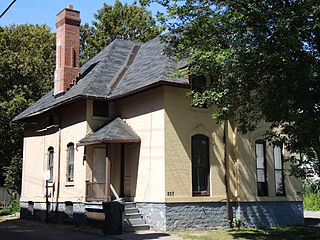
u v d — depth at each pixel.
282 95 12.02
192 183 17.70
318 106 11.80
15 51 35.59
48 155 23.27
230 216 18.20
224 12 13.34
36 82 32.03
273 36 11.95
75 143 20.33
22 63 31.58
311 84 11.50
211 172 18.17
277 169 20.44
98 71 21.28
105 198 17.62
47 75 33.66
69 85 22.38
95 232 16.22
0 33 34.84
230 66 13.16
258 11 12.45
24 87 30.45
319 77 11.30
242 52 12.45
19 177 31.28
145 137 18.17
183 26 14.66
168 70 17.56
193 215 17.20
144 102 18.52
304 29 11.32
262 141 20.12
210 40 13.71
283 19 11.41
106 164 17.92
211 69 13.39
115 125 18.92
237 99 14.06
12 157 31.77
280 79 12.53
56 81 23.00
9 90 30.50
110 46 24.31
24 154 26.17
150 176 17.59
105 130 18.61
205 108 18.55
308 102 11.52
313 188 35.22
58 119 22.30
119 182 19.39
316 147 12.73
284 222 19.88
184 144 17.66
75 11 23.14
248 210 18.81
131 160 18.92
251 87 13.73
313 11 11.05
